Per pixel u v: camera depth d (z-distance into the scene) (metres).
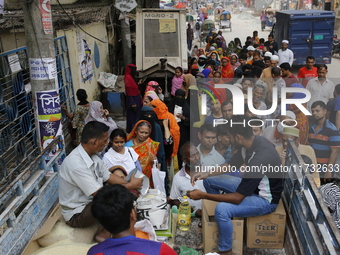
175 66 9.02
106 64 9.93
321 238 2.65
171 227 3.60
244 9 54.22
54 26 6.43
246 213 3.25
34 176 3.33
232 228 3.26
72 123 5.78
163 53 9.14
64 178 3.20
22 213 3.01
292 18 14.09
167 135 5.05
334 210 3.44
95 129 3.14
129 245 1.99
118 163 4.05
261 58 10.45
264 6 47.75
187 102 5.51
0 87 4.23
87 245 3.03
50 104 4.09
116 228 2.05
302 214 3.06
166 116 5.11
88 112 5.59
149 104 5.32
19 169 4.30
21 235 2.95
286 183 3.68
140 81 8.88
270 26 31.88
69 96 6.81
